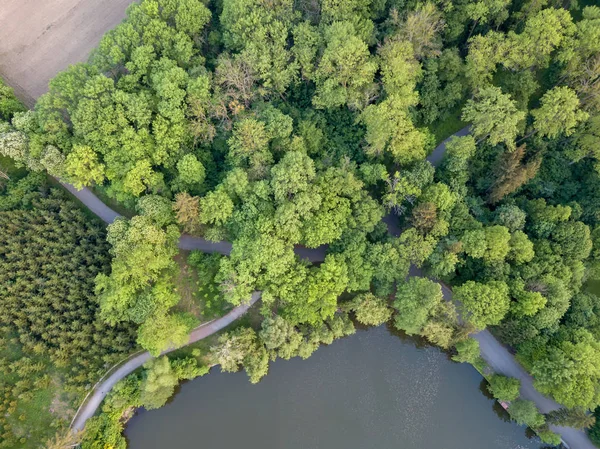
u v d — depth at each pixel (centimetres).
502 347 8381
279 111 8306
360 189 8162
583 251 7906
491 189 8769
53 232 8788
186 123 8388
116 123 8075
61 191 9138
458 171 8625
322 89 8619
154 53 8562
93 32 10244
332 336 8050
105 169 8394
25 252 8625
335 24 8181
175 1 8719
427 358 8506
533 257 8056
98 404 8181
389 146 8356
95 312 8431
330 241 8000
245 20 8462
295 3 9212
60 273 8531
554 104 8244
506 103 8075
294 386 8419
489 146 9150
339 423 8225
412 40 8588
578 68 8588
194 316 8581
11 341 8275
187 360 8319
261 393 8412
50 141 8338
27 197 8931
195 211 7862
